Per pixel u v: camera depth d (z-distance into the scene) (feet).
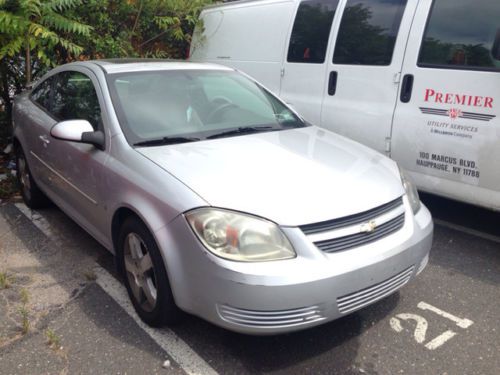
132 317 10.19
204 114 11.70
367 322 10.03
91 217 11.54
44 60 20.21
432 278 11.88
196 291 8.28
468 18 13.25
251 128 11.74
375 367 8.76
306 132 12.10
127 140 10.35
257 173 9.12
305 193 8.59
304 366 8.77
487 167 13.03
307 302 7.84
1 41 19.58
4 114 23.21
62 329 9.84
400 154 15.03
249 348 9.24
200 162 9.45
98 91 11.57
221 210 8.13
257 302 7.73
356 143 11.96
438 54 13.88
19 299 10.92
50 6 19.85
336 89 16.67
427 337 9.58
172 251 8.48
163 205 8.68
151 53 26.32
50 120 13.80
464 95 13.26
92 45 23.97
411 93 14.51
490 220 15.49
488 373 8.61
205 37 23.06
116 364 8.84
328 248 8.16
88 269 12.24
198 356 9.02
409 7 14.61
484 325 9.98
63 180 12.67
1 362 8.91
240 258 7.82
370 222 8.59
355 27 16.12
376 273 8.42
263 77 19.53
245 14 20.85
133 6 25.21
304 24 17.89
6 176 18.93
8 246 13.53
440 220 15.52
